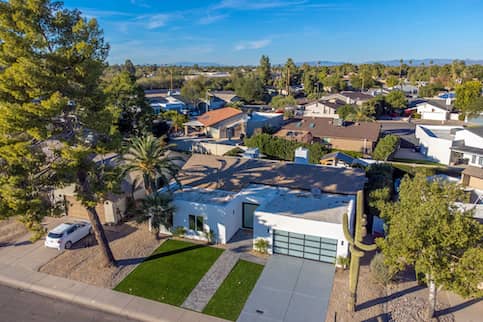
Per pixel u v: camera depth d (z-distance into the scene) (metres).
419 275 17.78
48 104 16.84
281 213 23.38
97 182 20.17
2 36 16.66
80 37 18.34
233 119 62.69
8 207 17.72
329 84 131.00
